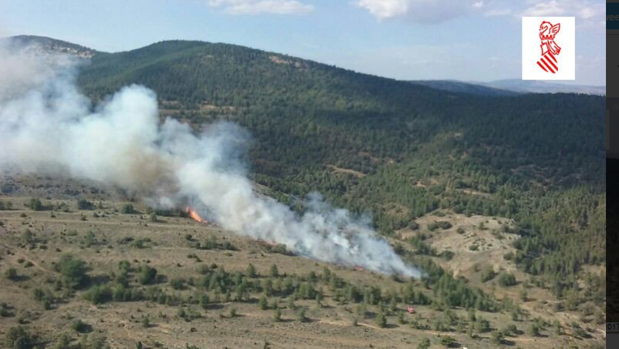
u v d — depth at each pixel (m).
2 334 108.56
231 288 134.12
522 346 118.19
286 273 146.62
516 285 167.38
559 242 189.38
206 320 119.31
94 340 108.00
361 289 140.38
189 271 139.88
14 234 147.50
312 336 115.44
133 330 113.44
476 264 181.88
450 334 120.81
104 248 147.00
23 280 128.62
